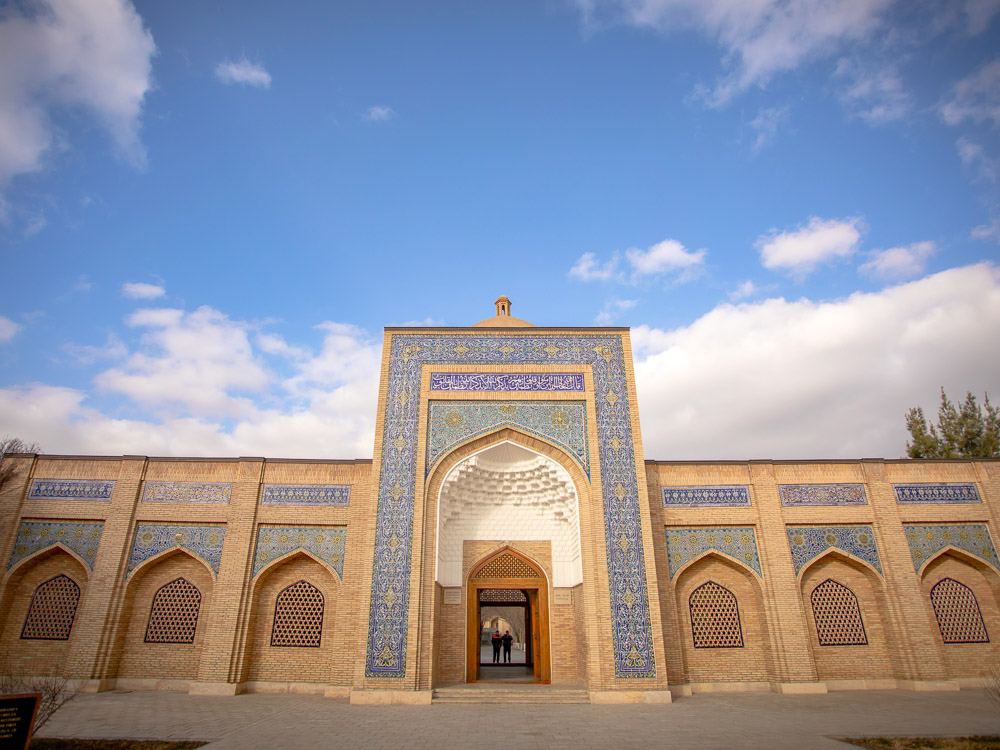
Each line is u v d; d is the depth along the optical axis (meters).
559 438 8.70
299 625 8.80
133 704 7.16
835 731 5.51
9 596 8.84
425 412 8.77
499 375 9.02
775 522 9.18
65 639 8.74
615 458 8.58
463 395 8.87
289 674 8.58
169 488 9.23
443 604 9.06
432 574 7.98
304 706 7.12
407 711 6.73
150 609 8.87
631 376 9.08
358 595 8.56
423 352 9.15
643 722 6.03
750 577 9.08
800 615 8.73
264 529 9.05
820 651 8.84
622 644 7.68
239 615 8.54
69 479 9.25
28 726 3.83
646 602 7.86
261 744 4.99
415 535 8.05
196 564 9.05
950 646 8.88
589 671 7.65
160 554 8.95
